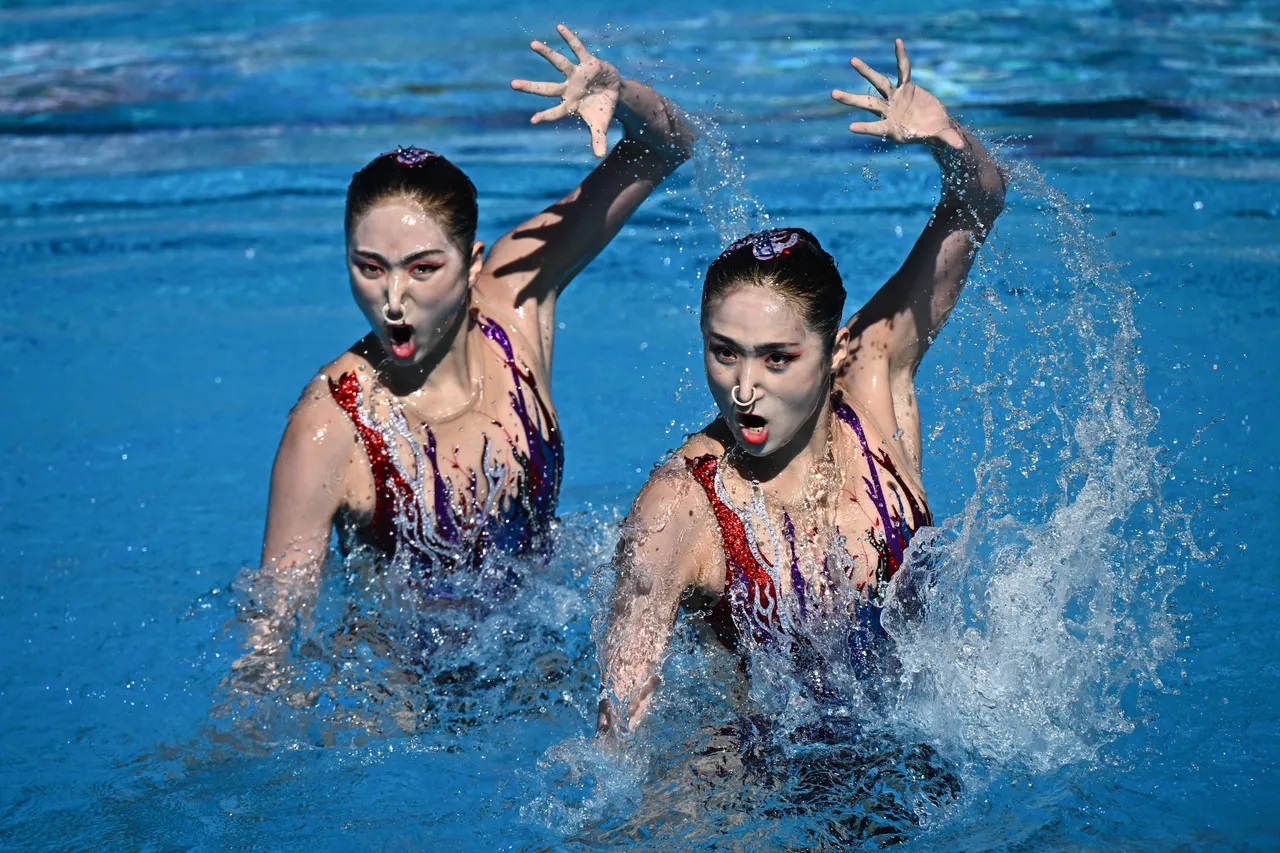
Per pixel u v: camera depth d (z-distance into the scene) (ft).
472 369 36.45
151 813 31.86
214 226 74.79
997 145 34.58
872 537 30.99
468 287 34.94
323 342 61.87
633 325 62.69
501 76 98.78
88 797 32.65
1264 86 90.27
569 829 29.78
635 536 30.25
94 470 51.39
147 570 44.52
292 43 110.42
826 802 29.68
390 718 34.68
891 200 72.95
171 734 35.37
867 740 31.27
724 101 89.71
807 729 31.24
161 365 59.93
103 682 37.96
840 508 31.07
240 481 50.57
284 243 72.64
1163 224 67.82
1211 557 41.37
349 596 36.68
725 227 42.55
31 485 50.29
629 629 30.22
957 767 31.37
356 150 84.58
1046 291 55.93
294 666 35.29
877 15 112.47
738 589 30.50
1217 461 46.70
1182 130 81.61
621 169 39.70
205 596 42.57
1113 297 45.52
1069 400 47.14
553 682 35.73
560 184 77.00
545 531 38.04
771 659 31.04
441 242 33.01
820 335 28.48
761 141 81.71
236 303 66.33
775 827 29.12
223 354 60.90
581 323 63.21
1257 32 103.96
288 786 32.60
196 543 46.26
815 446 31.04
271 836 30.81
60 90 98.48
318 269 69.77
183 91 97.91
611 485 48.19
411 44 108.37
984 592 35.99
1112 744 32.81
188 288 67.82
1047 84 92.27
